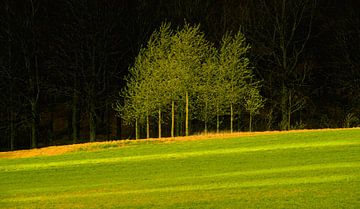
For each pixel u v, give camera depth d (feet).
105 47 375.66
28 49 368.27
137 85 322.96
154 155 238.48
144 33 397.19
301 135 260.42
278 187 158.20
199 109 334.03
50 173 215.92
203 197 151.23
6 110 387.75
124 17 394.73
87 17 371.56
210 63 326.65
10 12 367.04
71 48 375.66
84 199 161.07
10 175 216.33
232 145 248.32
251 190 156.66
